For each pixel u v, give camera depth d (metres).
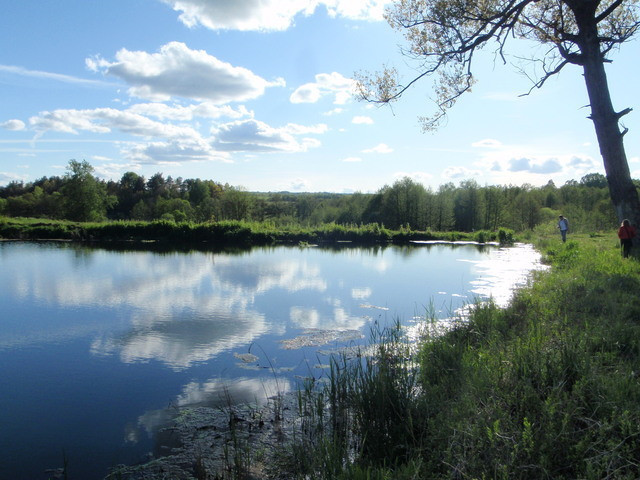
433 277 16.98
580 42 12.30
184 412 5.82
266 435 5.12
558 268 14.60
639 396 3.76
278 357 7.93
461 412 4.06
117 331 9.62
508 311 8.20
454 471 3.34
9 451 4.98
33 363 7.74
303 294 13.66
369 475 3.44
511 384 4.29
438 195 58.41
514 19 12.19
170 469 4.56
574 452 3.27
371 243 37.06
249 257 24.11
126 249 27.55
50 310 11.52
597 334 5.46
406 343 7.89
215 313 11.21
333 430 4.74
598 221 43.38
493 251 29.42
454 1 12.30
